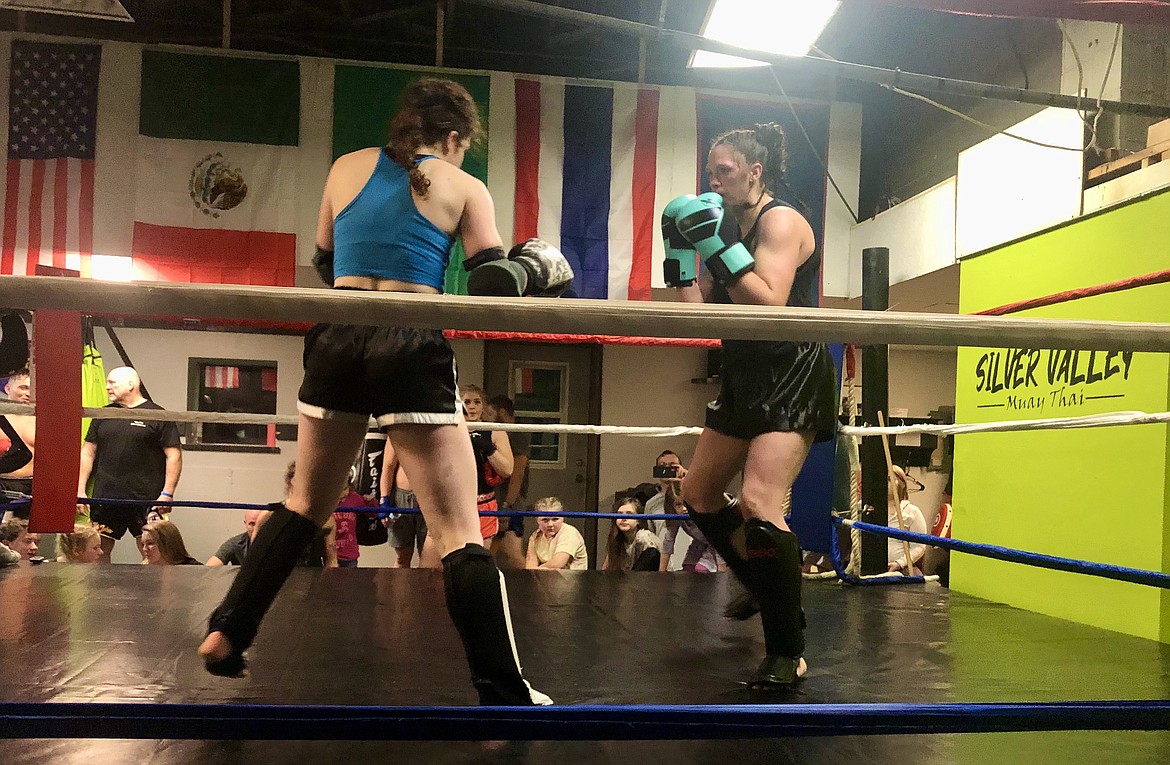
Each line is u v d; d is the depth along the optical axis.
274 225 5.39
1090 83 4.08
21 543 3.34
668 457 5.45
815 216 5.89
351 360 1.41
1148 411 2.53
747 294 1.78
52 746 1.33
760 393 1.87
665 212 1.91
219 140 5.36
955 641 2.38
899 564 3.96
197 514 6.25
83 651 1.90
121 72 5.27
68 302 0.81
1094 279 2.79
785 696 1.75
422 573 3.22
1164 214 2.52
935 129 5.84
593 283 5.61
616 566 4.86
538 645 2.15
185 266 5.30
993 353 3.26
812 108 5.89
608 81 5.69
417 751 1.35
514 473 5.05
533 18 6.16
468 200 1.51
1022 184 4.19
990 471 3.22
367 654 1.97
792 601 1.83
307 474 1.49
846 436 3.44
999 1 2.15
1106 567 1.77
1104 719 0.91
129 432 4.38
